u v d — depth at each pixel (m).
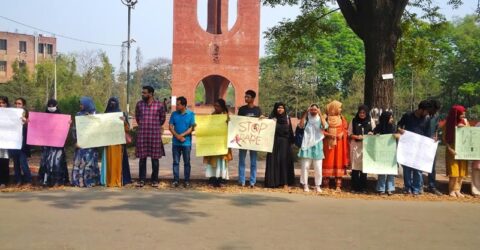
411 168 10.16
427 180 11.31
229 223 7.07
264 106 46.09
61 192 9.35
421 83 44.53
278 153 10.45
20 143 9.93
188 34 32.59
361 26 12.48
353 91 45.91
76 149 10.14
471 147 9.98
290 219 7.43
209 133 10.29
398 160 9.94
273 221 7.26
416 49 17.89
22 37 68.06
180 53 32.59
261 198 9.16
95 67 59.00
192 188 10.18
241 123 10.32
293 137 10.66
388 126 10.23
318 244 6.10
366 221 7.46
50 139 10.02
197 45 32.66
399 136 9.98
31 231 6.38
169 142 23.61
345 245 6.09
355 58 50.34
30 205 8.04
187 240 6.12
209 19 37.03
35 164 13.65
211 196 9.23
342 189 10.63
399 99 43.12
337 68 50.38
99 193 9.28
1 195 8.98
